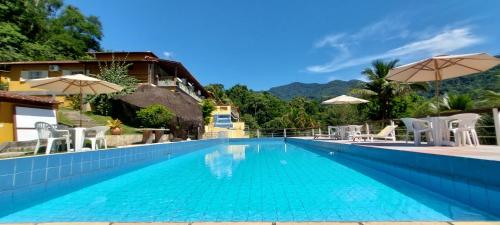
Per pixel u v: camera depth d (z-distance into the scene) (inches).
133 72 1019.3
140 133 637.9
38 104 458.0
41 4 1603.1
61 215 154.2
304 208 158.2
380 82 1128.8
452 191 177.2
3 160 173.3
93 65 981.2
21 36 1163.9
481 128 337.1
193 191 210.4
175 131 778.8
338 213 147.6
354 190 203.0
